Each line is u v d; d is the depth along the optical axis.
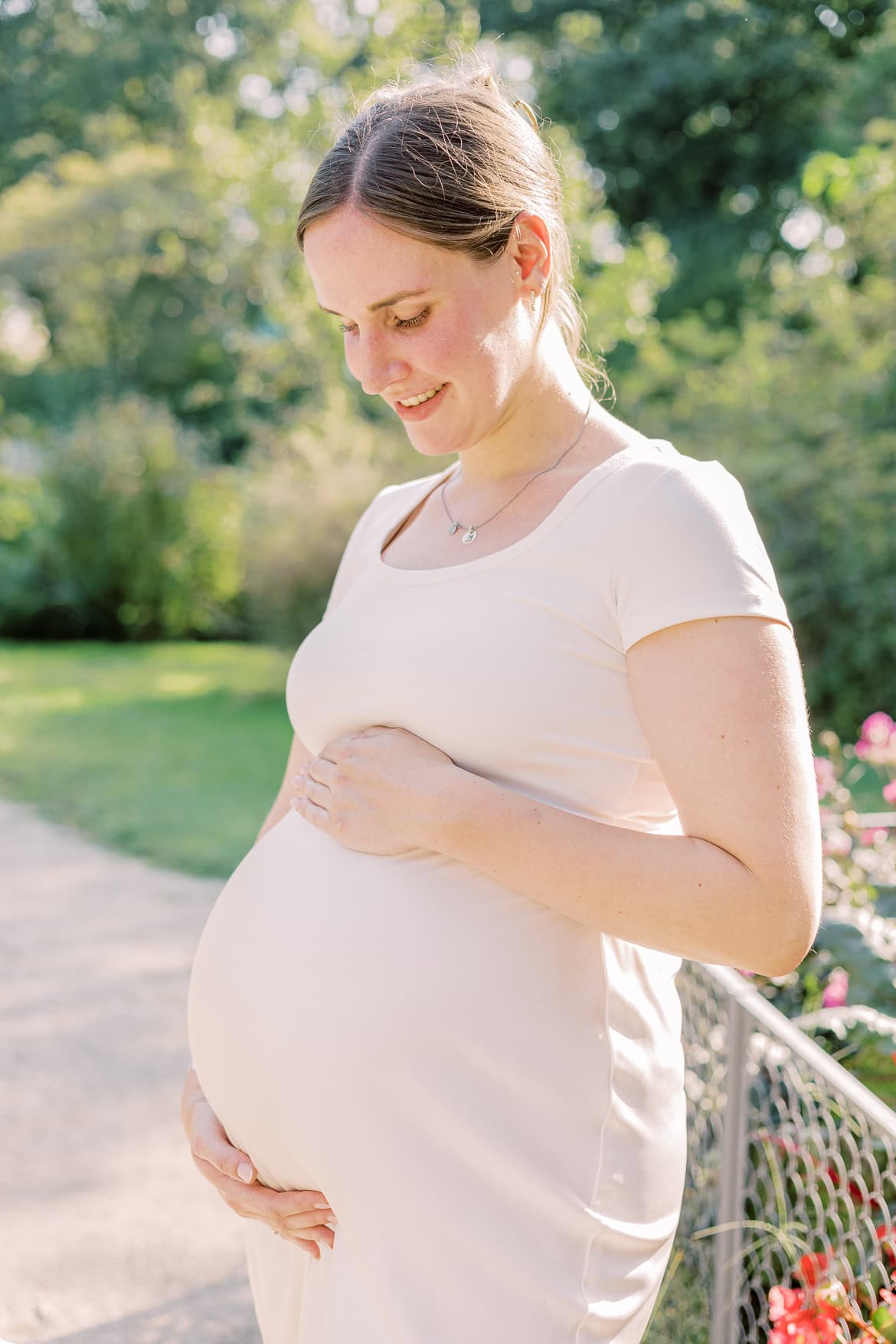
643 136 18.72
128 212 19.80
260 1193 1.34
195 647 14.77
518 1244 1.17
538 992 1.20
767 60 17.20
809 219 18.09
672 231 19.03
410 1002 1.20
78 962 4.42
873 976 2.21
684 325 10.84
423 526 1.42
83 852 5.85
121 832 6.10
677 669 1.10
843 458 7.74
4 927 4.80
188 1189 2.95
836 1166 2.03
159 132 22.16
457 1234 1.18
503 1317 1.17
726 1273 1.92
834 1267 1.71
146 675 12.20
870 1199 1.76
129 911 4.99
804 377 8.59
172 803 6.72
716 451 8.39
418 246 1.16
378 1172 1.21
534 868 1.13
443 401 1.23
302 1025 1.26
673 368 9.71
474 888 1.22
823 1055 1.64
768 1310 1.78
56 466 14.99
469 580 1.25
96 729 9.14
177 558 14.90
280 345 13.07
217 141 12.45
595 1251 1.19
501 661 1.18
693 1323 2.10
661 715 1.11
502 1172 1.18
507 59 18.75
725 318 17.59
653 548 1.12
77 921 4.88
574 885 1.11
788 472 7.79
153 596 14.96
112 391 21.30
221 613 15.21
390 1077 1.20
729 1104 1.93
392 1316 1.18
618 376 11.18
